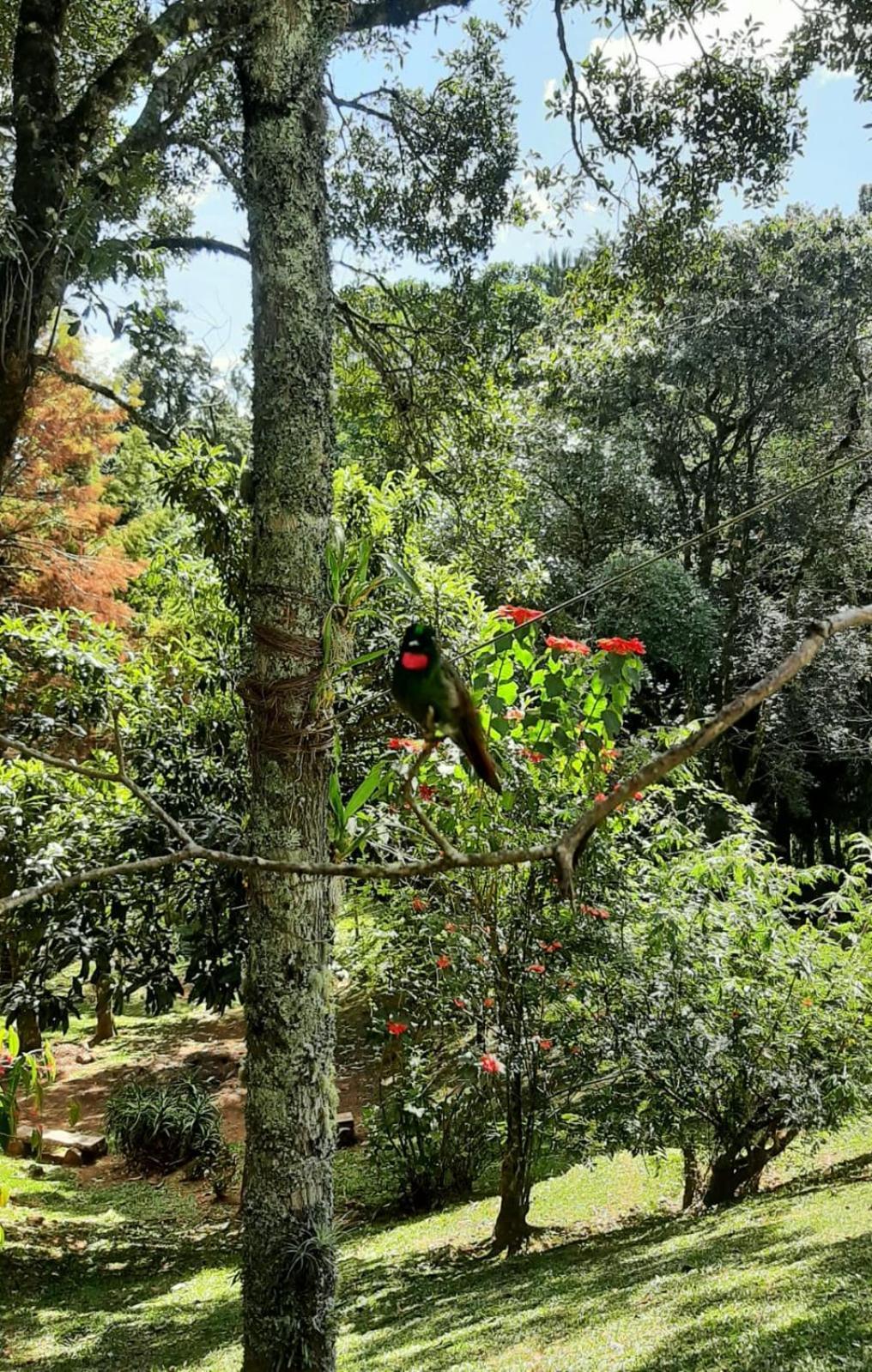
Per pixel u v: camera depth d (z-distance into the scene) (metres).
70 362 12.81
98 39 8.11
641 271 8.70
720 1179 7.55
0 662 7.63
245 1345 3.88
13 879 7.19
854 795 20.91
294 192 4.00
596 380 15.84
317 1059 3.91
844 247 19.25
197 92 8.23
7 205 5.90
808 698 18.72
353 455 12.01
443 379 8.66
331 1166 3.98
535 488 17.17
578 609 17.81
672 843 7.43
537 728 5.11
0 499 12.24
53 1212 10.02
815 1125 6.93
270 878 3.86
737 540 19.80
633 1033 6.56
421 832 5.78
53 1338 6.62
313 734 3.86
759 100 7.53
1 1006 7.43
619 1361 4.06
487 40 8.60
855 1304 4.04
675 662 16.67
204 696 8.26
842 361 19.02
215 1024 17.47
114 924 7.65
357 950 7.34
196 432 7.38
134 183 5.74
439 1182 9.23
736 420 20.58
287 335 3.93
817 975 7.23
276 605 3.84
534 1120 7.03
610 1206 8.25
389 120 8.53
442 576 7.21
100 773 1.97
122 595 15.55
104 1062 15.41
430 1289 6.60
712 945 6.88
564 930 6.52
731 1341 3.92
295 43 4.03
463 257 9.23
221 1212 10.06
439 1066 7.62
